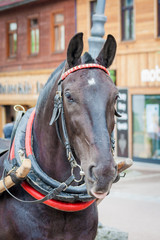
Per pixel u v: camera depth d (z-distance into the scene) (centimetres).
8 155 294
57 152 260
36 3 1922
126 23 1639
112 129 228
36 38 1961
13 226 273
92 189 206
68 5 1791
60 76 248
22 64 2028
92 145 210
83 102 218
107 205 881
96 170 204
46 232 266
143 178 1212
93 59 234
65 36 1817
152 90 1559
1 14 2128
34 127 281
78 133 221
